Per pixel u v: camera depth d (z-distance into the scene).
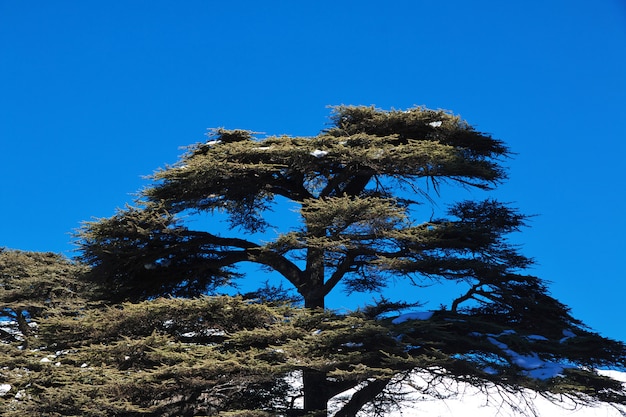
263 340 17.73
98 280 21.27
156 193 20.59
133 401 17.72
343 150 19.58
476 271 19.45
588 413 28.55
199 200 20.92
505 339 18.20
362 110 21.53
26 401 17.34
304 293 21.45
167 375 17.44
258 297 21.17
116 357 17.75
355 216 18.27
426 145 19.84
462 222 20.47
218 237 21.89
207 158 19.86
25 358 18.27
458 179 21.59
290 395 20.97
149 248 21.11
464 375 17.61
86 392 16.83
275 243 18.62
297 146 20.33
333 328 18.05
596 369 19.11
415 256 19.88
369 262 19.41
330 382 20.53
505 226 21.25
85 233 20.09
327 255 20.39
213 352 17.12
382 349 17.53
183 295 23.05
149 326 18.56
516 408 18.52
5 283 32.72
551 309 20.00
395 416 27.44
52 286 31.20
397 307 20.19
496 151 22.38
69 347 19.06
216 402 19.41
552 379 16.75
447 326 18.84
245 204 23.20
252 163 20.31
